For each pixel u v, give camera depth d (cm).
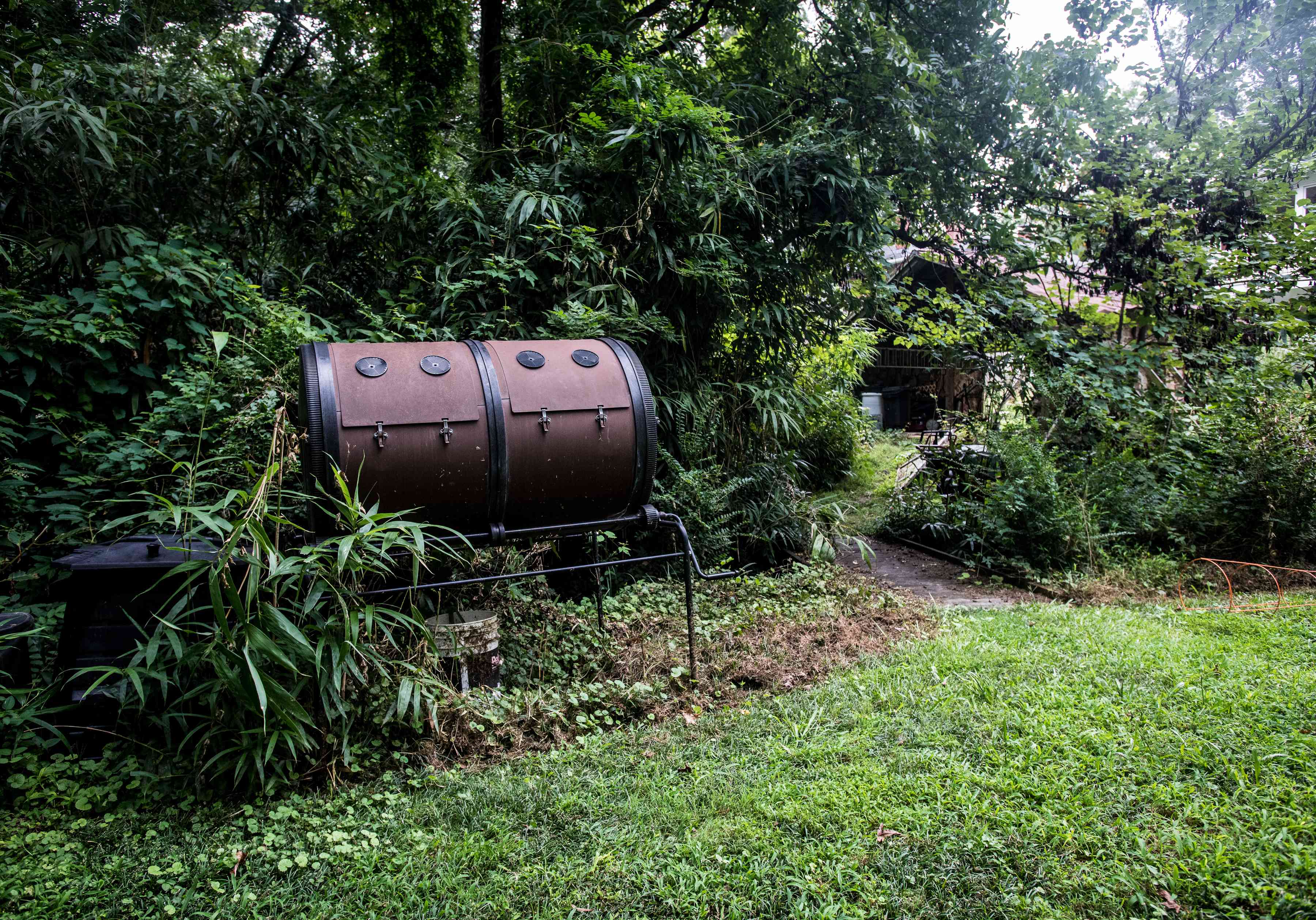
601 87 578
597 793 264
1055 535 593
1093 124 816
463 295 516
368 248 608
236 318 446
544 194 512
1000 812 237
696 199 547
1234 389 660
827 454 1009
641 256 546
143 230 482
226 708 256
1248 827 227
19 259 436
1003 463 668
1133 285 800
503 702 314
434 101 817
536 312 525
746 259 585
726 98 646
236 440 366
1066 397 720
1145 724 295
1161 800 241
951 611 488
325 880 218
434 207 565
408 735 298
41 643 315
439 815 250
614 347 369
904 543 756
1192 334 771
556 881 215
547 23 636
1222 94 867
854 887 207
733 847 228
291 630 245
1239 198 800
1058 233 806
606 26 683
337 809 254
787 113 654
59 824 241
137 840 234
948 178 789
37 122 409
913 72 677
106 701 268
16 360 376
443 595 364
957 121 756
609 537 487
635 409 346
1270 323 702
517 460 319
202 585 272
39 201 450
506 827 244
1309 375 659
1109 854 218
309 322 475
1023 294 802
